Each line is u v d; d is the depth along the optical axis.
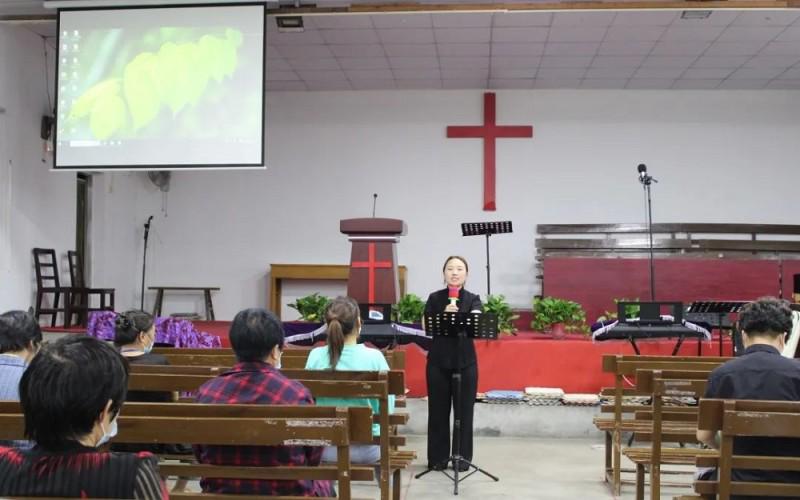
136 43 7.56
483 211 10.99
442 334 4.44
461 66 9.95
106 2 7.59
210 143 7.44
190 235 11.32
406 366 6.21
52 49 9.20
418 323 6.30
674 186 10.85
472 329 4.37
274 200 11.25
